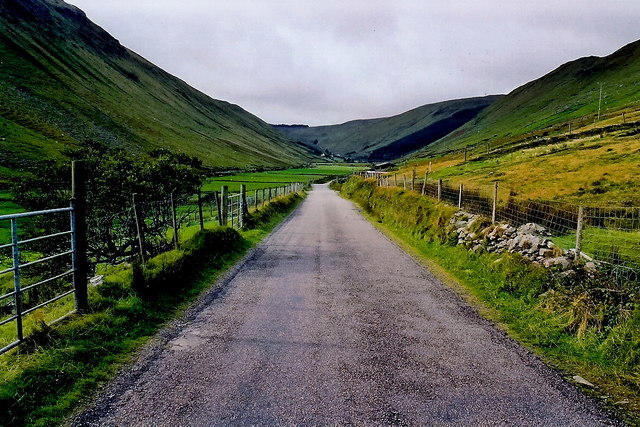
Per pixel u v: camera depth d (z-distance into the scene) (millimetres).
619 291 7656
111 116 151375
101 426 4531
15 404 4672
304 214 31469
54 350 5848
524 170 49562
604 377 5926
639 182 34781
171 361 6160
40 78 146500
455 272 12289
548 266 9844
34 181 16516
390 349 6723
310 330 7520
